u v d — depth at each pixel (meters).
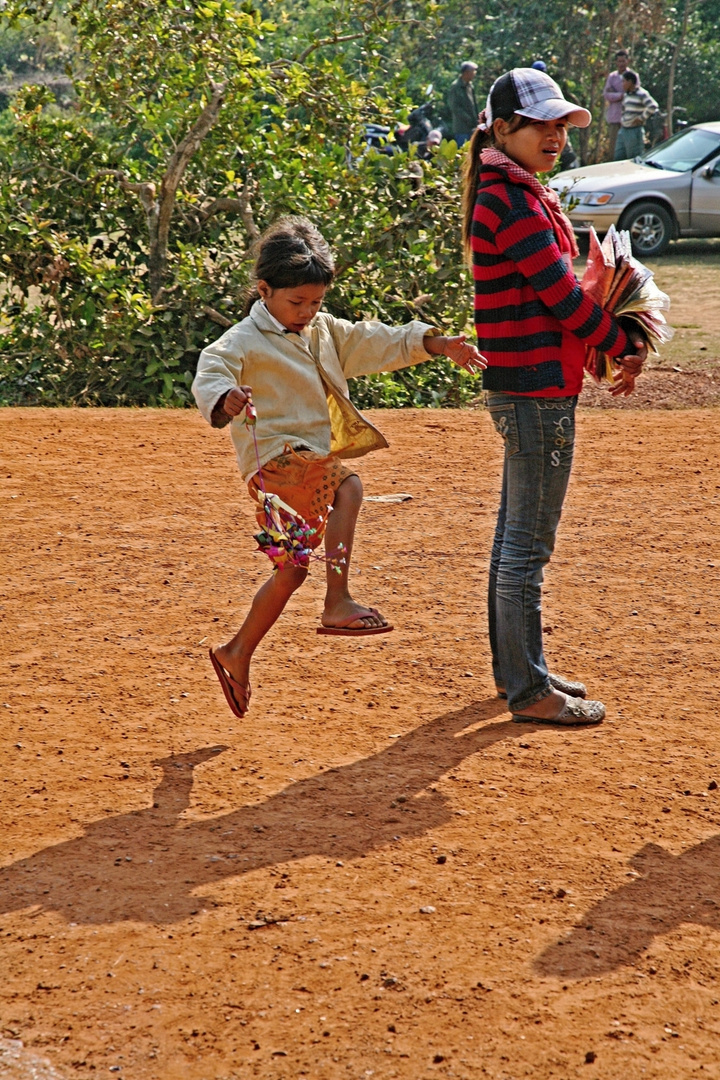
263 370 3.55
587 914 2.93
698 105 26.03
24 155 11.30
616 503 6.65
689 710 4.12
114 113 11.20
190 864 3.15
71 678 4.39
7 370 10.55
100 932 2.85
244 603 5.16
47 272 10.27
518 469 3.83
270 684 4.36
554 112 3.53
